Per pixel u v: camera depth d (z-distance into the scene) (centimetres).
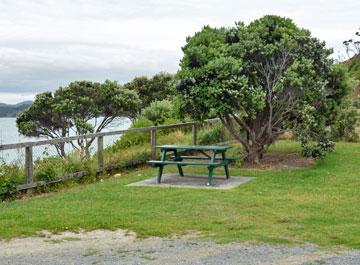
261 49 1545
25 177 1333
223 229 893
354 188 1235
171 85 1598
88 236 868
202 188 1270
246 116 1670
